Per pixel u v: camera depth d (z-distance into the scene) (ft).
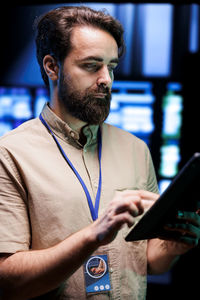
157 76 13.15
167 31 13.09
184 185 3.08
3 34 13.10
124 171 4.50
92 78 4.05
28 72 13.21
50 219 3.94
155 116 13.16
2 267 3.69
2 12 12.96
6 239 3.78
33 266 3.58
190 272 12.42
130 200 3.37
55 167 4.12
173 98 13.16
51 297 3.96
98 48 4.01
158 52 13.17
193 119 12.94
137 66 13.26
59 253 3.53
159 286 12.51
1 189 3.93
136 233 3.49
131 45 13.20
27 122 4.48
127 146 4.71
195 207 3.66
